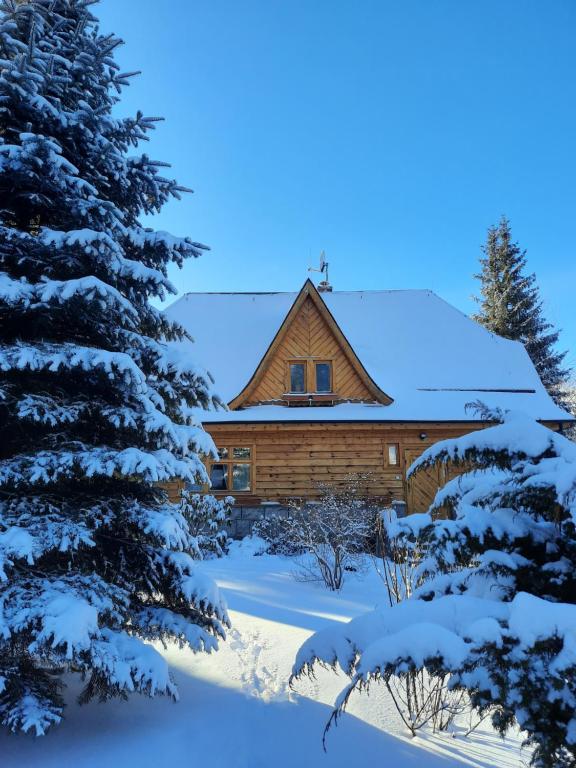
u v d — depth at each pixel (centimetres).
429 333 1734
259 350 1605
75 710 391
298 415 1354
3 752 327
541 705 204
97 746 335
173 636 421
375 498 1264
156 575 414
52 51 462
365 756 329
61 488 405
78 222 436
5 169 401
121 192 496
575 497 223
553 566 273
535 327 3189
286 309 1812
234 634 569
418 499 1337
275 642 543
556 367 3138
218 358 1580
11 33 445
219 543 1106
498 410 320
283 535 1140
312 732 359
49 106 411
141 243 455
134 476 425
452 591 291
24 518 353
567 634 195
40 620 317
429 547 301
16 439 412
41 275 418
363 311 1833
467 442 301
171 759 322
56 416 378
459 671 214
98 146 451
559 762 210
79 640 296
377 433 1370
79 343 440
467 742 347
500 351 1673
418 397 1455
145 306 475
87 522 386
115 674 317
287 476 1338
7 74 399
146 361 459
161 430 412
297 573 909
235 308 1828
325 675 457
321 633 272
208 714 385
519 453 286
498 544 289
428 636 220
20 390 402
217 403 481
